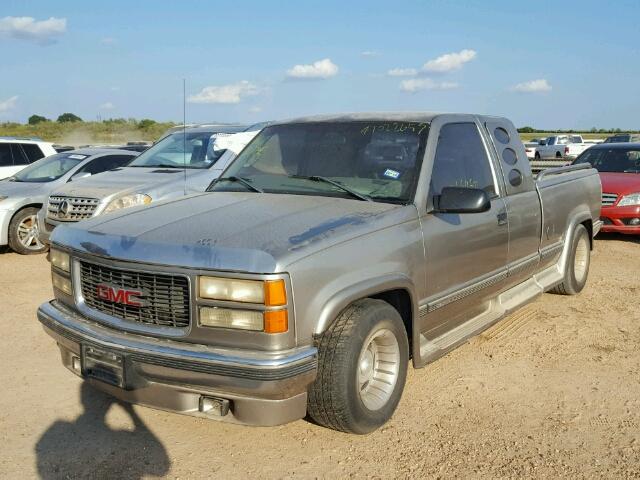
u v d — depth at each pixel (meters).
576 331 5.96
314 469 3.58
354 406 3.61
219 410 3.43
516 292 5.82
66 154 11.23
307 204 4.16
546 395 4.55
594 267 8.73
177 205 4.29
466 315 5.01
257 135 5.27
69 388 4.63
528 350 5.46
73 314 3.91
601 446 3.85
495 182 5.27
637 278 8.08
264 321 3.25
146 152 9.66
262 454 3.74
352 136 4.76
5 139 12.82
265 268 3.24
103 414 4.23
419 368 4.54
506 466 3.61
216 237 3.51
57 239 4.04
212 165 8.79
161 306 3.47
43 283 7.80
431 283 4.32
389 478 3.49
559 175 6.70
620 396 4.54
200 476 3.51
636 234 10.79
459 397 4.51
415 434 3.97
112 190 8.09
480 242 4.85
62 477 3.48
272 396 3.28
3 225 9.48
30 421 4.12
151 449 3.79
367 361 3.85
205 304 3.33
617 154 11.91
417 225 4.18
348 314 3.62
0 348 5.45
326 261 3.48
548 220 6.12
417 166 4.40
